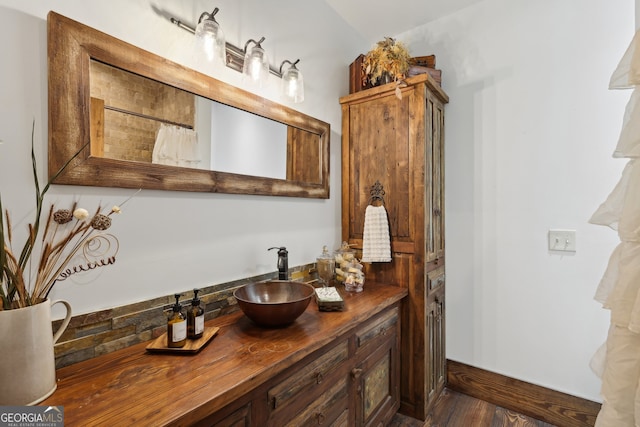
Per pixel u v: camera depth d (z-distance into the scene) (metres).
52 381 0.74
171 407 0.69
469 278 2.02
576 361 1.69
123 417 0.66
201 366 0.88
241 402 0.84
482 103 1.97
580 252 1.67
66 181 0.89
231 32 1.37
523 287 1.84
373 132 1.97
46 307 0.74
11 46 0.82
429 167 1.84
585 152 1.66
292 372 1.00
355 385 1.34
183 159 1.18
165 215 1.14
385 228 1.85
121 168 1.00
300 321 1.25
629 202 0.79
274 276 1.58
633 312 0.73
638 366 0.75
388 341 1.65
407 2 1.97
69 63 0.90
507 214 1.89
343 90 2.13
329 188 1.94
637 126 0.78
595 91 1.63
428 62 2.00
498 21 1.92
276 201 1.61
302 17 1.78
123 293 1.02
